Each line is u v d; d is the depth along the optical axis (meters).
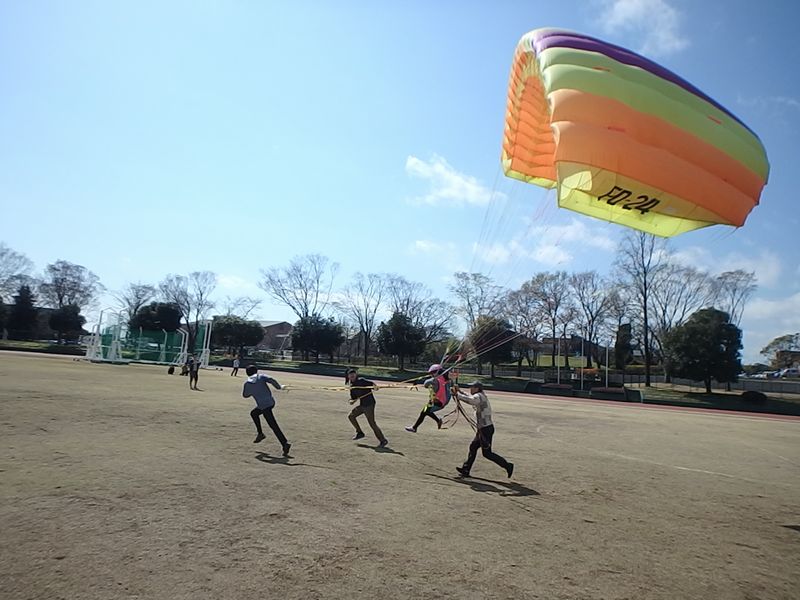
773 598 5.31
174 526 5.90
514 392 48.69
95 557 4.96
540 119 9.60
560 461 12.19
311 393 26.02
